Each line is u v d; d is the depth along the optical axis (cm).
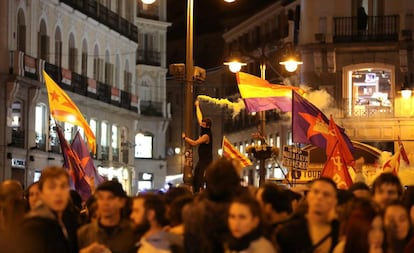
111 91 6725
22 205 1235
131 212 1286
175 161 10025
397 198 1287
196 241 1116
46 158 5738
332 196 1134
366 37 5606
